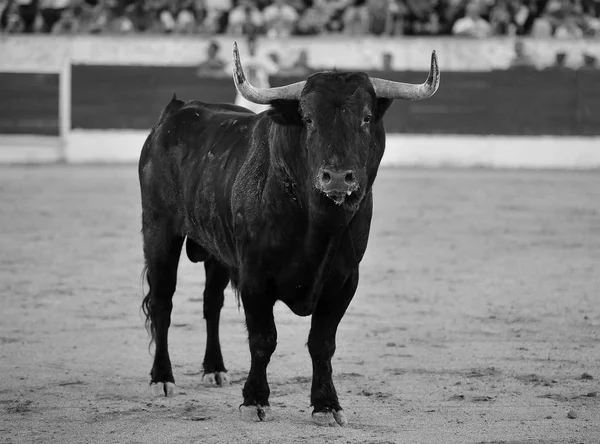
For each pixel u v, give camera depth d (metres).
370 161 16.78
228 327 26.59
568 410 18.66
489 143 73.00
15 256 36.78
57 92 72.69
